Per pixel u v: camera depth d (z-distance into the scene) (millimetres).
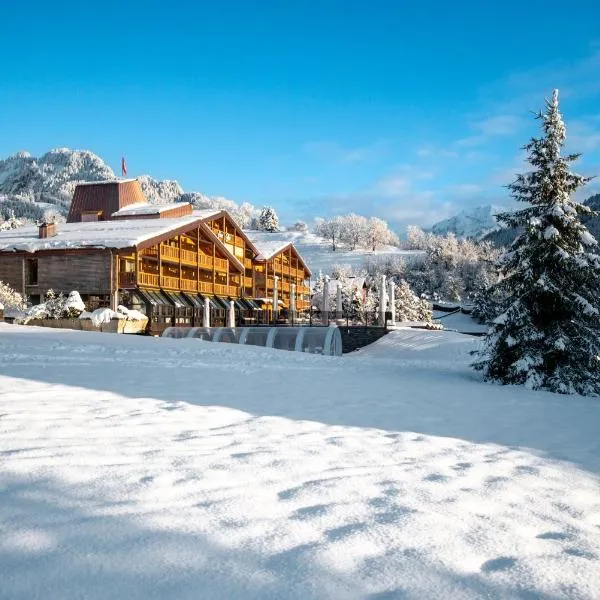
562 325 15242
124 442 4816
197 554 2463
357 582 2295
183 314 39219
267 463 4344
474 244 139875
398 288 60562
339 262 133625
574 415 9008
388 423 6992
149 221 39938
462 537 2916
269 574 2312
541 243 15195
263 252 54312
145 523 2795
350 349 32094
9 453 4160
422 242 155000
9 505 2973
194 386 9383
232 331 26297
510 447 5910
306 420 6754
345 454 4953
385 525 3014
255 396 8672
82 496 3191
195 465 4121
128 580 2180
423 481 4133
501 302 15938
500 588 2330
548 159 15492
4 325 22750
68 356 13453
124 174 54188
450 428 6945
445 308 95625
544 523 3309
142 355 14789
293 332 25750
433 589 2273
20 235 38625
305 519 3041
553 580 2436
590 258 14773
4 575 2168
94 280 33281
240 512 3082
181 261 39438
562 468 4984
